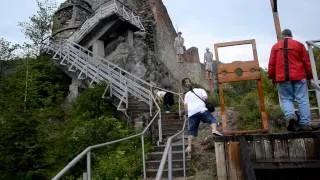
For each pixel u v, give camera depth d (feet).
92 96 52.60
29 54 78.23
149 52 77.20
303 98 21.36
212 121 28.02
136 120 47.09
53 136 41.39
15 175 34.94
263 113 23.53
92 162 37.32
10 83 60.18
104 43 81.20
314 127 22.38
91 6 98.02
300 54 21.71
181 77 88.28
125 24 77.77
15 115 37.11
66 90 71.87
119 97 51.96
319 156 19.69
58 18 97.50
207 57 61.98
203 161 30.17
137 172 32.53
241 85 47.73
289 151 21.01
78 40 77.92
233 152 22.29
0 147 35.45
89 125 43.21
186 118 35.73
